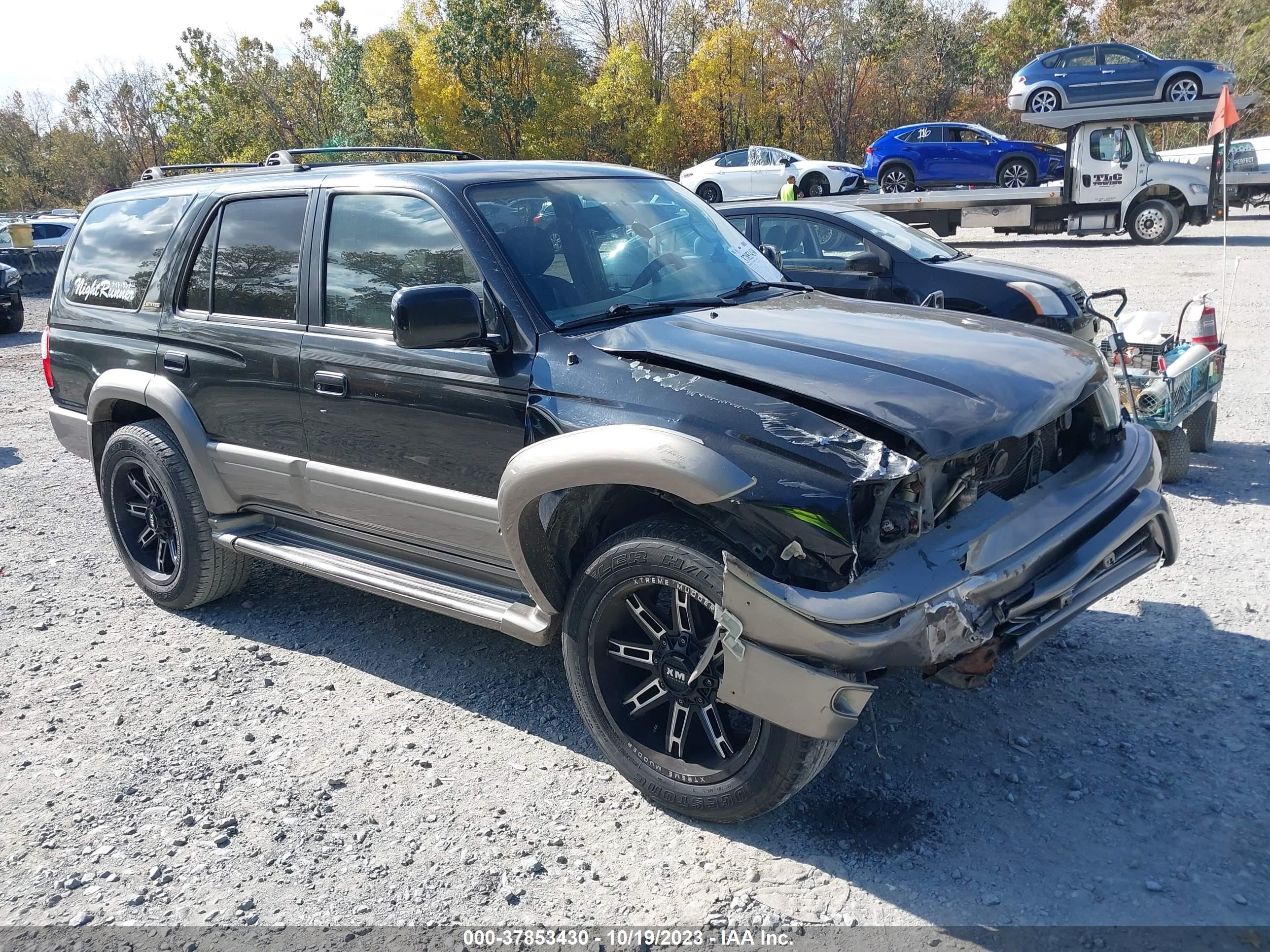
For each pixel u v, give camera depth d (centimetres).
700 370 296
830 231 829
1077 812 297
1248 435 698
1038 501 304
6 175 6431
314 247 394
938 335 334
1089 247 2048
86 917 273
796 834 296
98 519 651
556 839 299
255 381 410
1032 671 382
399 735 364
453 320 309
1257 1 4459
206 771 344
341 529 408
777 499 259
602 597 305
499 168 391
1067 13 5322
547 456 297
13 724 382
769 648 263
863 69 4956
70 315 506
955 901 264
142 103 6259
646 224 400
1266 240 2003
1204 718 343
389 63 4938
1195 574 464
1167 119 1930
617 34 5559
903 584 256
